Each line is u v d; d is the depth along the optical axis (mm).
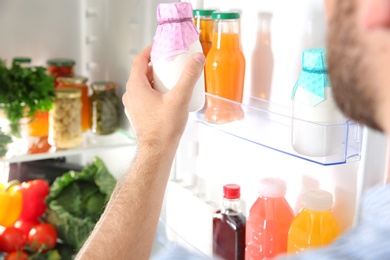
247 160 1358
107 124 2002
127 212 919
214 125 1298
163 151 955
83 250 911
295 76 1217
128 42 1951
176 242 1508
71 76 2051
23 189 1962
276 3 1248
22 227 1949
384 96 386
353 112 416
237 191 1321
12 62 2037
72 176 1999
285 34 1234
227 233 1325
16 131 1881
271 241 1210
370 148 1034
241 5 1347
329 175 1146
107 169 2068
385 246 379
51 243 1903
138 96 996
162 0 1678
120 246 906
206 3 1454
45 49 2180
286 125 1229
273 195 1199
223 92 1293
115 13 2010
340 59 409
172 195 1526
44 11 2154
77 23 2207
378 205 419
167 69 1151
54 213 1939
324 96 1069
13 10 2111
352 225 1104
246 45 1348
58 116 1902
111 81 2090
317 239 1100
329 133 1065
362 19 387
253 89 1340
